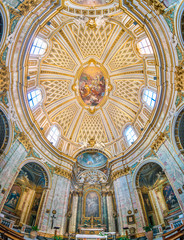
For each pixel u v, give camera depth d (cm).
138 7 1327
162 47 1423
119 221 1752
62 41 2041
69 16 1702
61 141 2427
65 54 2198
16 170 1519
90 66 2427
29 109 1789
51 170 1955
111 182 2430
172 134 1492
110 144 2514
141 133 1947
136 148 2016
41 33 1756
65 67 2331
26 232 1491
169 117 1538
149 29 1423
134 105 2352
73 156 2388
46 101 2286
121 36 2002
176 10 1150
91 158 2812
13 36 1284
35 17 1358
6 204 1584
